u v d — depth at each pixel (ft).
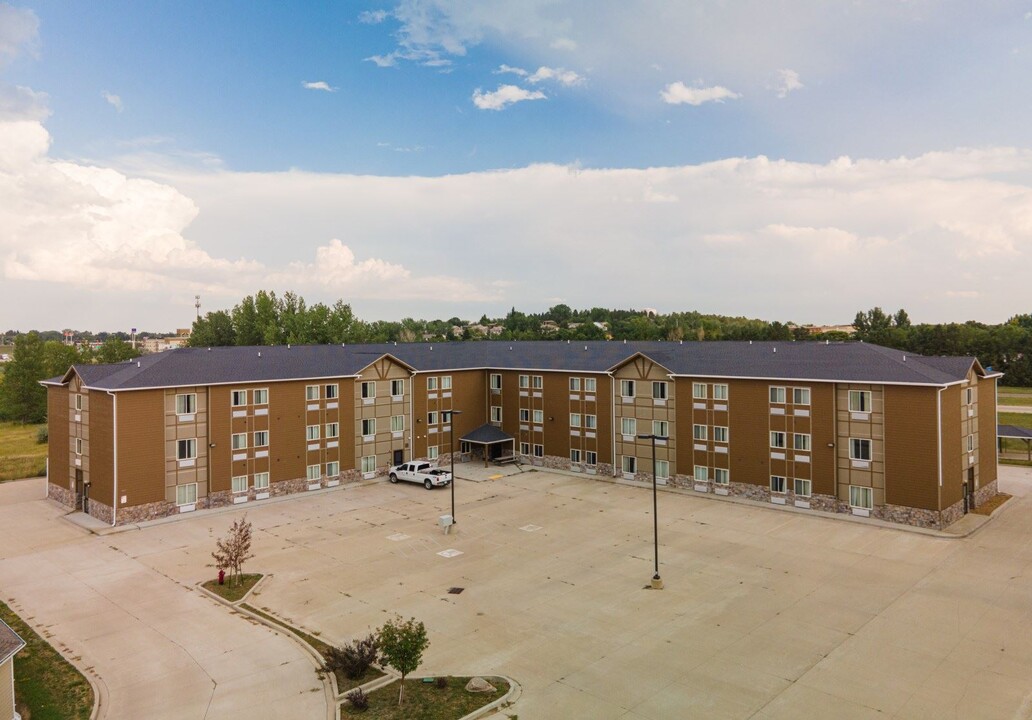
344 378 175.73
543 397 196.95
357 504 155.12
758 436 151.23
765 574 104.37
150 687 72.02
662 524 134.10
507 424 207.00
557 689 69.77
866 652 77.56
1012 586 97.71
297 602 95.86
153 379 145.07
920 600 92.89
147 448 143.02
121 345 382.42
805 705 66.08
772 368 151.43
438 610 91.97
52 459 165.89
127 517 140.05
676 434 166.30
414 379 193.47
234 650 80.94
